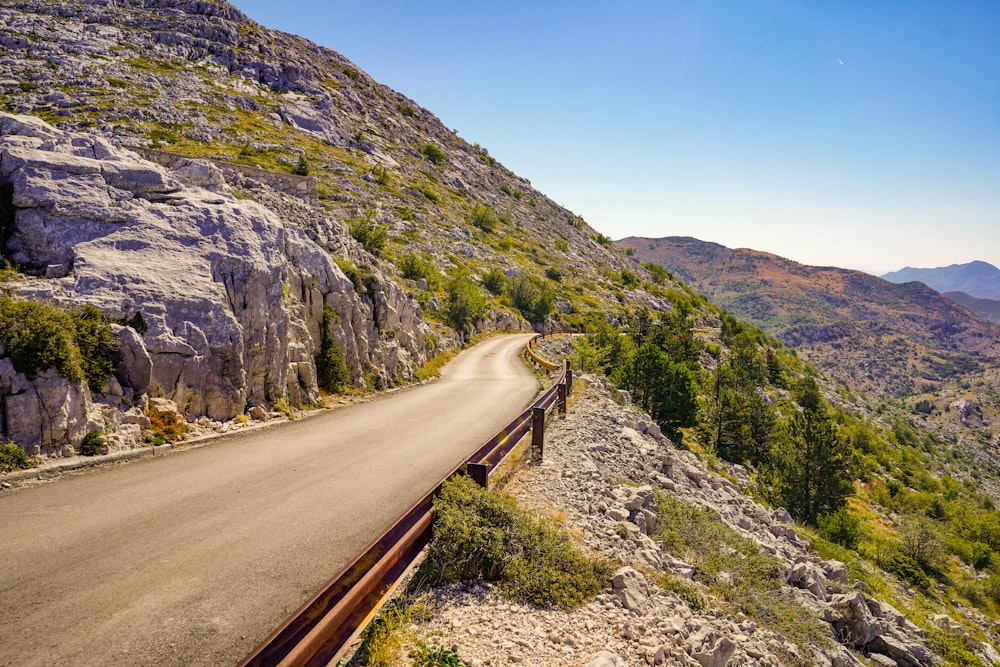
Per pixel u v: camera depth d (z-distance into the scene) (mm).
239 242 13922
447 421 15391
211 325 12172
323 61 144875
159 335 10977
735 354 96500
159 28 100750
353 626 4262
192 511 7262
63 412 8766
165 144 64812
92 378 9555
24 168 11039
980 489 114375
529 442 13250
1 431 8148
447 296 58312
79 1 95375
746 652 7512
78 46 83250
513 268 91000
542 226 147625
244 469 9445
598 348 48250
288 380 15555
